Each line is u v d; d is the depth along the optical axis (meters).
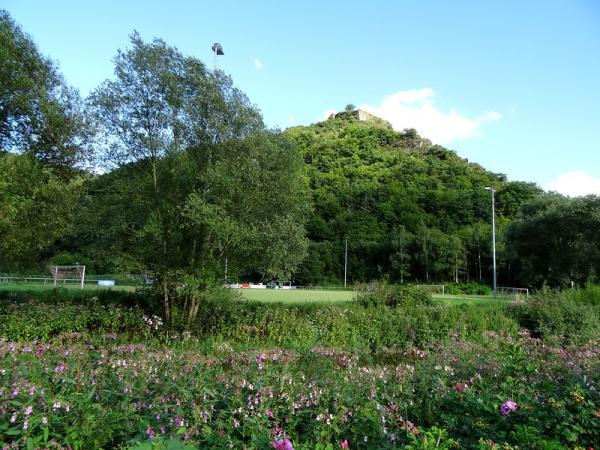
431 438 3.09
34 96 13.06
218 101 13.21
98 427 3.12
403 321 13.72
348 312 14.50
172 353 6.99
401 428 3.87
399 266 64.56
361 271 69.19
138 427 3.29
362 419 3.92
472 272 66.19
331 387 4.77
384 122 166.00
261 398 4.12
